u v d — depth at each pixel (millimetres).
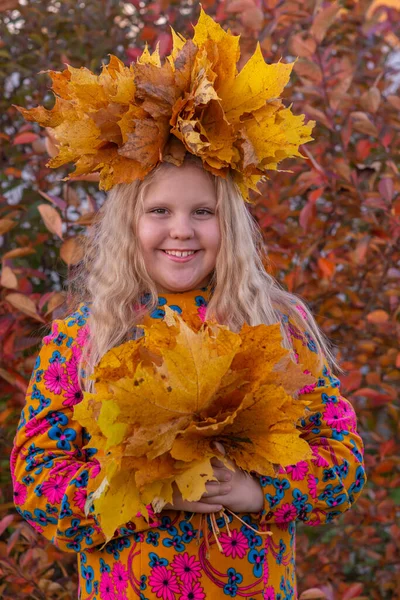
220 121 1615
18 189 3006
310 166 2738
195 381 1371
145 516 1417
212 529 1567
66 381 1684
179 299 1744
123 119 1582
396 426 2855
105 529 1401
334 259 2680
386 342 2850
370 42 3119
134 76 1604
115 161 1633
